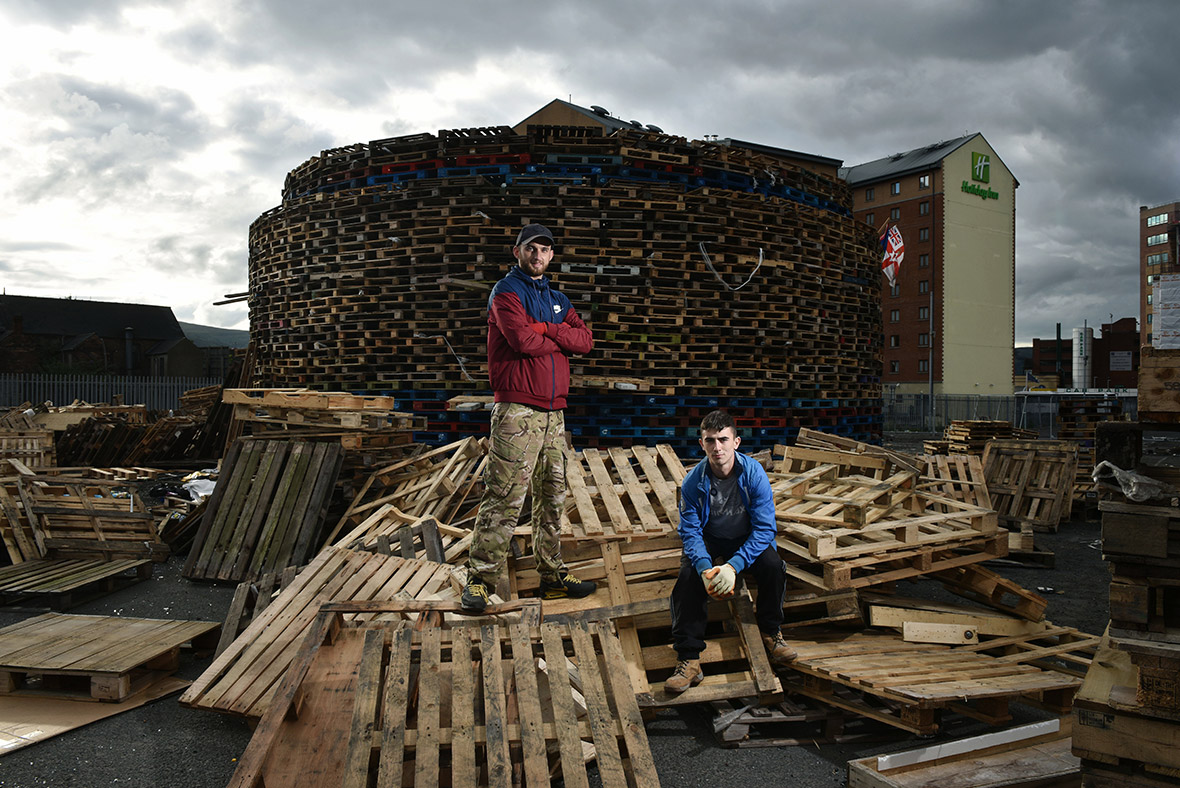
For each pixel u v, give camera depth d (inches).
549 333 146.3
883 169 1942.7
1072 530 346.0
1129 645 83.1
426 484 256.4
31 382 1078.4
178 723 135.7
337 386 417.4
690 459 368.8
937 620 159.2
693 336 383.6
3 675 144.3
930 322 1772.9
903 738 131.5
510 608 135.6
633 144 396.8
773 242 400.8
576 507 182.1
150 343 2169.0
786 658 139.6
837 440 251.8
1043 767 111.2
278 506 235.0
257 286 487.2
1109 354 2593.5
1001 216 1870.1
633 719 111.4
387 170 414.9
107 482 266.1
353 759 99.8
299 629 143.6
